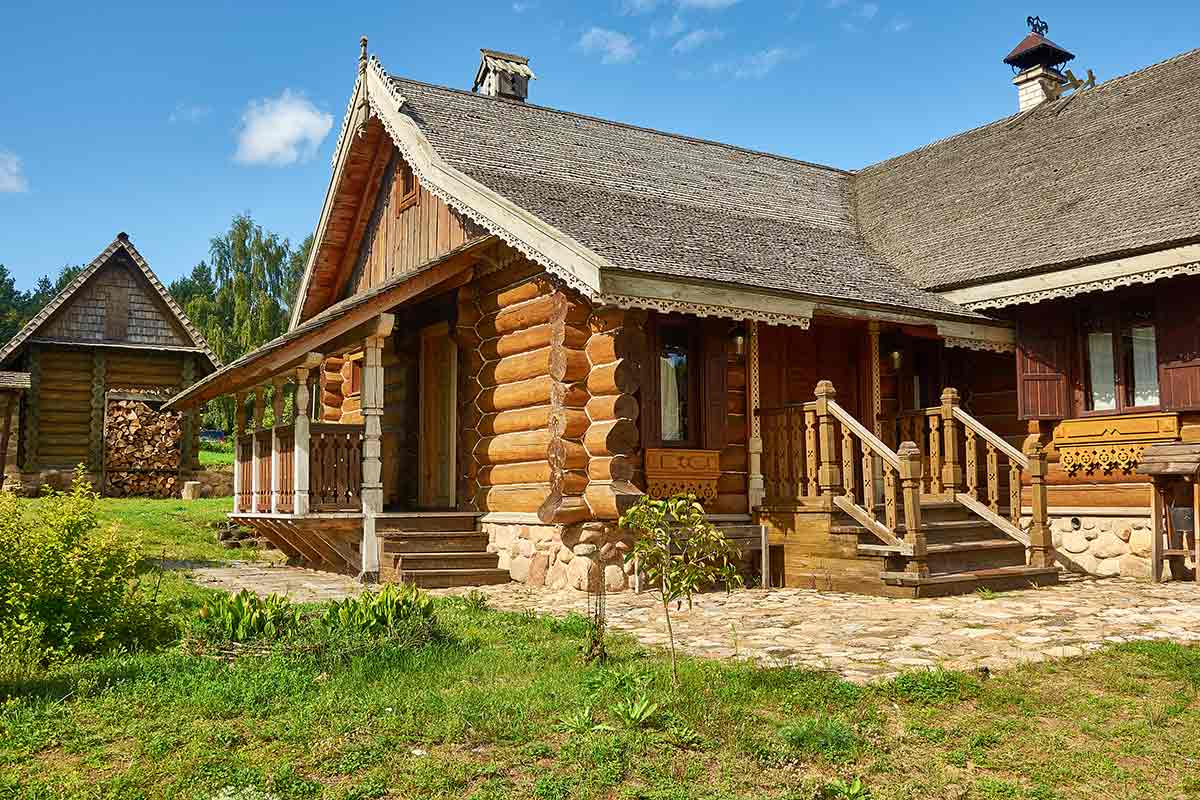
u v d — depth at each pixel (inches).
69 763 183.9
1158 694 231.8
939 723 211.0
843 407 537.0
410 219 580.1
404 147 523.2
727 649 281.9
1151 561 459.2
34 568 271.1
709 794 172.7
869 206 688.4
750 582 449.4
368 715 209.0
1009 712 218.8
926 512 452.8
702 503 463.8
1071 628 307.0
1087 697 228.5
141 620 283.0
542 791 171.5
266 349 464.1
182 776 176.2
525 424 461.4
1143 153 538.3
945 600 375.9
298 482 472.4
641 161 601.6
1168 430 456.4
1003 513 524.1
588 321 434.3
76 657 258.8
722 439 466.9
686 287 410.6
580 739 195.5
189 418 1021.2
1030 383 507.8
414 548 467.8
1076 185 550.9
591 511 422.6
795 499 442.9
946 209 617.9
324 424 482.6
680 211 534.0
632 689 227.6
